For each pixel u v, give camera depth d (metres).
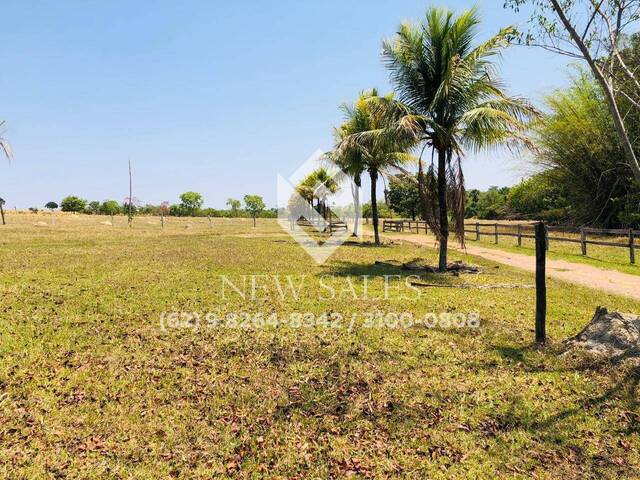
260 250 17.72
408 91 12.02
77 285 9.51
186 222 45.53
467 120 10.60
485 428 3.73
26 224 33.69
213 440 3.55
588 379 4.65
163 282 10.03
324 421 3.85
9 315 6.95
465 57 11.06
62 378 4.66
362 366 5.07
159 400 4.21
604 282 10.36
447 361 5.22
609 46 4.83
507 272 11.93
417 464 3.24
